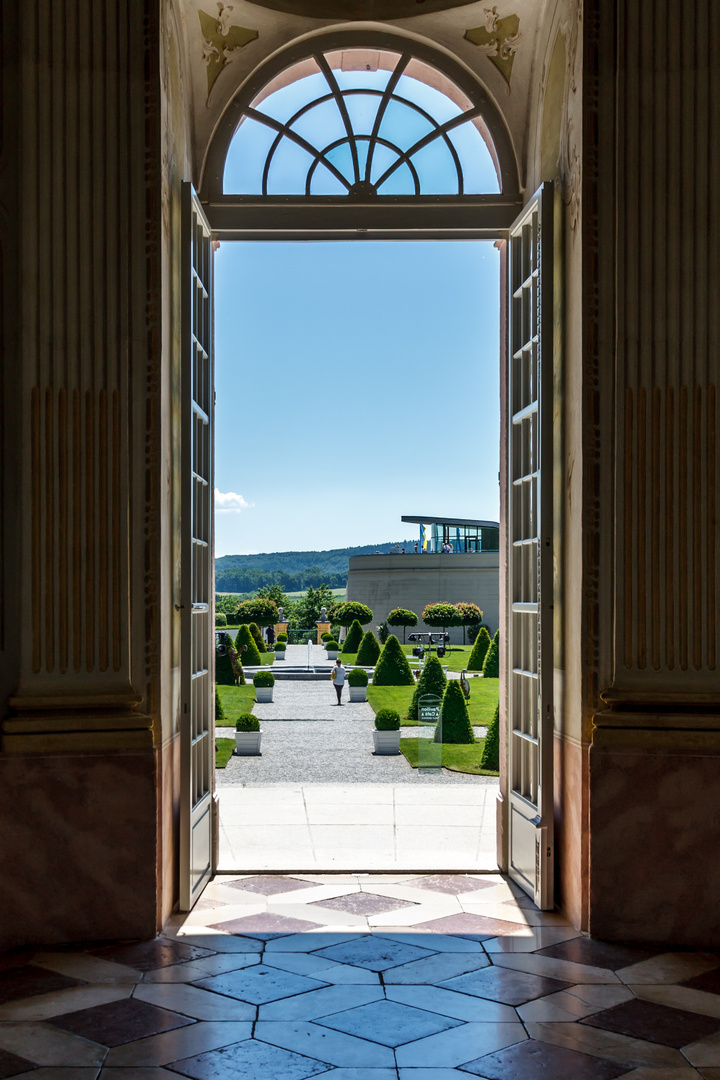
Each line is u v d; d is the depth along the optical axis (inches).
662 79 192.1
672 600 190.9
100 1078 123.4
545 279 203.2
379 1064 127.7
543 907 202.8
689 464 191.3
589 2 193.2
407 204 241.6
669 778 184.5
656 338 191.6
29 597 187.5
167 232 201.5
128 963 169.0
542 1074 125.0
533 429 223.9
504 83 241.3
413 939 182.9
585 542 192.9
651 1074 125.1
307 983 158.6
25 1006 148.8
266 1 229.8
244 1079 123.2
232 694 882.8
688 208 191.5
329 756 528.1
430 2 235.6
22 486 187.9
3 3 192.2
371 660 1216.8
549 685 201.8
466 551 1974.7
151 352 191.3
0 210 191.5
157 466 191.0
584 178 193.5
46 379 188.9
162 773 190.4
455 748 535.8
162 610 193.6
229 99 239.6
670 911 183.5
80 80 190.7
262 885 225.9
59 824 182.4
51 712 187.3
